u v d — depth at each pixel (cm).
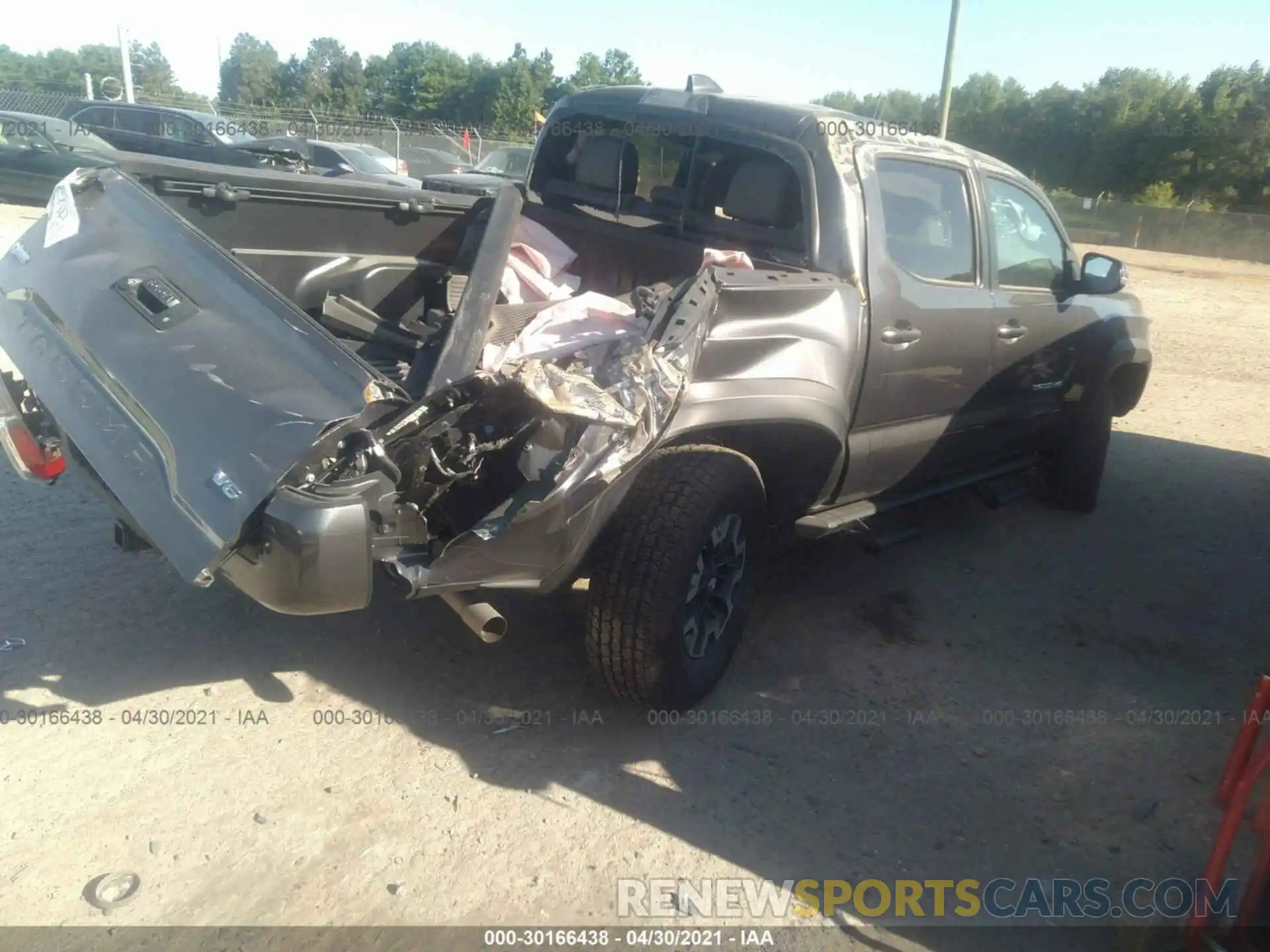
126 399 290
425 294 443
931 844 314
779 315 361
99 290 320
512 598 437
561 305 358
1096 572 531
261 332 287
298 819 301
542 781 326
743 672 402
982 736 373
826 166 398
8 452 344
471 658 392
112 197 351
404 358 372
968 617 467
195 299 304
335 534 256
